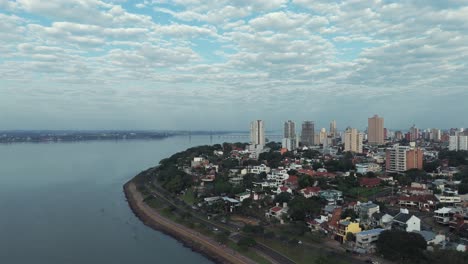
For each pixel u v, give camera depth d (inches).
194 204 6481.3
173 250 4613.7
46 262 4121.6
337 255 3774.6
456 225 4488.2
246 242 4293.8
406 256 3511.3
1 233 5152.6
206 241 4758.9
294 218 4896.7
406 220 4347.9
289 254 4023.1
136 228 5590.6
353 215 4798.2
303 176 7293.3
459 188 6264.8
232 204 6038.4
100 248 4621.1
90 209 6633.9
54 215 6156.5
